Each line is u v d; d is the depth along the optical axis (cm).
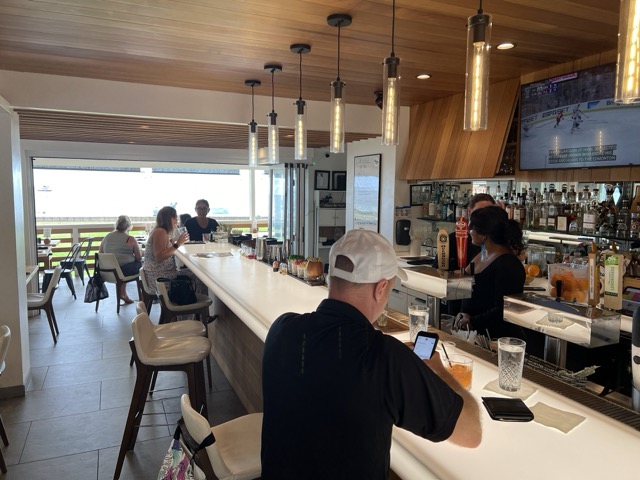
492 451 110
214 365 407
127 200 1144
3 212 331
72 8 216
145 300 459
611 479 99
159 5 213
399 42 268
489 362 168
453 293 196
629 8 121
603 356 184
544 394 141
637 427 122
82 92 358
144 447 277
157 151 680
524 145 345
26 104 343
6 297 335
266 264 385
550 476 100
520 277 219
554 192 339
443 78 354
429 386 100
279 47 276
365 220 541
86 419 310
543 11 222
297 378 106
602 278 168
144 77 353
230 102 408
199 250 479
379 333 108
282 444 108
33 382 368
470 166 388
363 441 100
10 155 330
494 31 252
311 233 754
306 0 208
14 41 266
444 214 466
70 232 974
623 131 276
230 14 224
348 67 321
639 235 282
